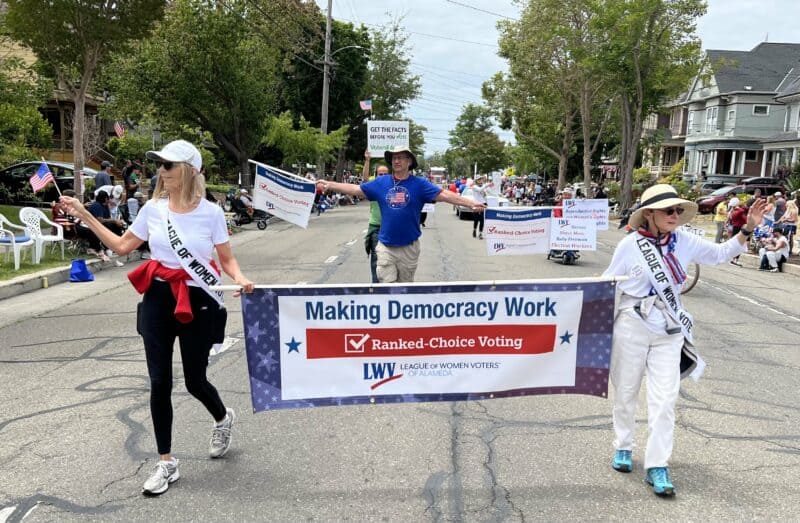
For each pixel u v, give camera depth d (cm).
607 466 430
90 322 846
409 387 423
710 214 3491
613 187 4803
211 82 2850
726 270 1563
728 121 5303
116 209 1466
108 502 378
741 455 452
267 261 1441
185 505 376
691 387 609
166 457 397
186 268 378
